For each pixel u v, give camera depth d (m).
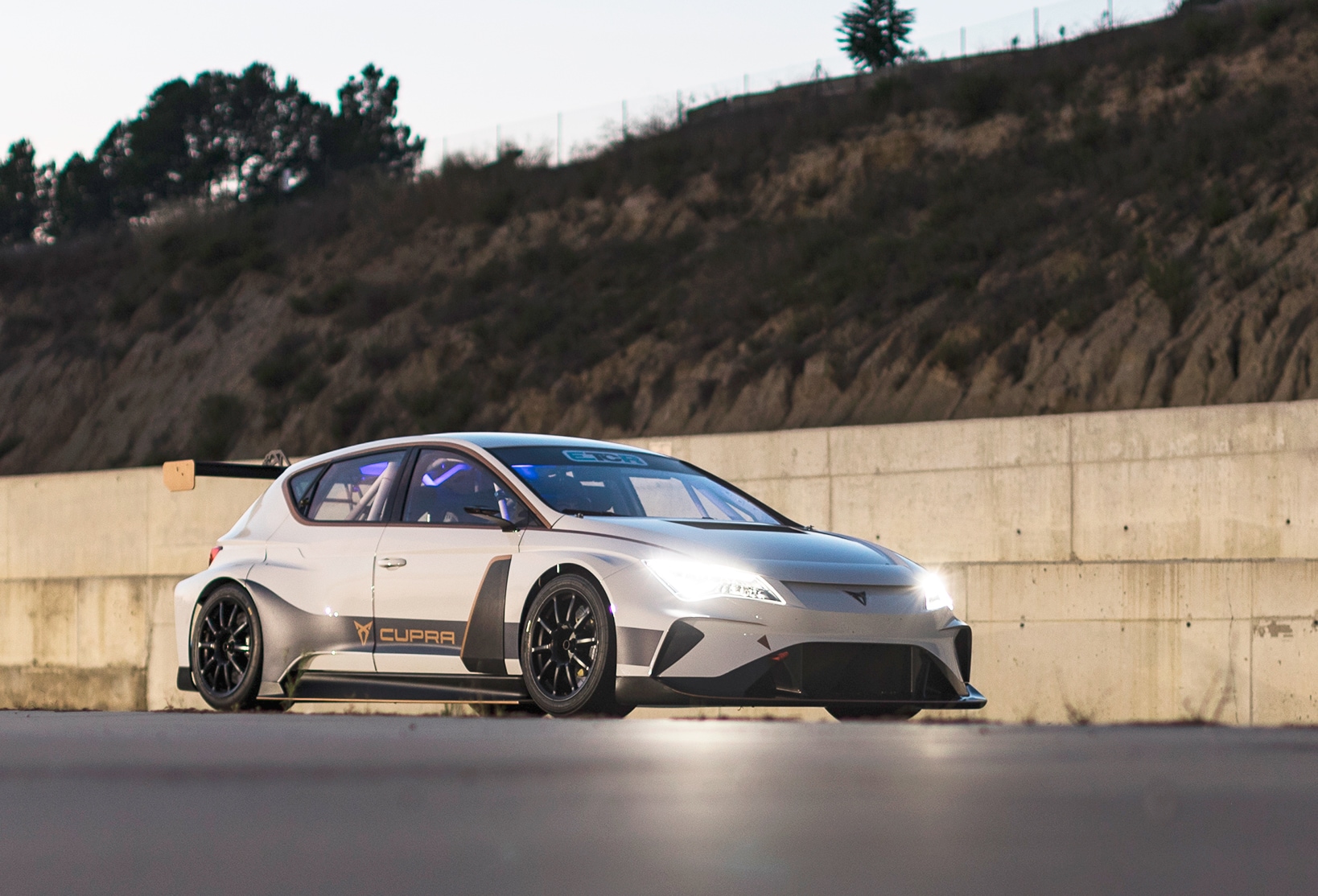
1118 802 2.03
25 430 35.12
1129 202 24.17
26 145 65.31
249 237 37.88
